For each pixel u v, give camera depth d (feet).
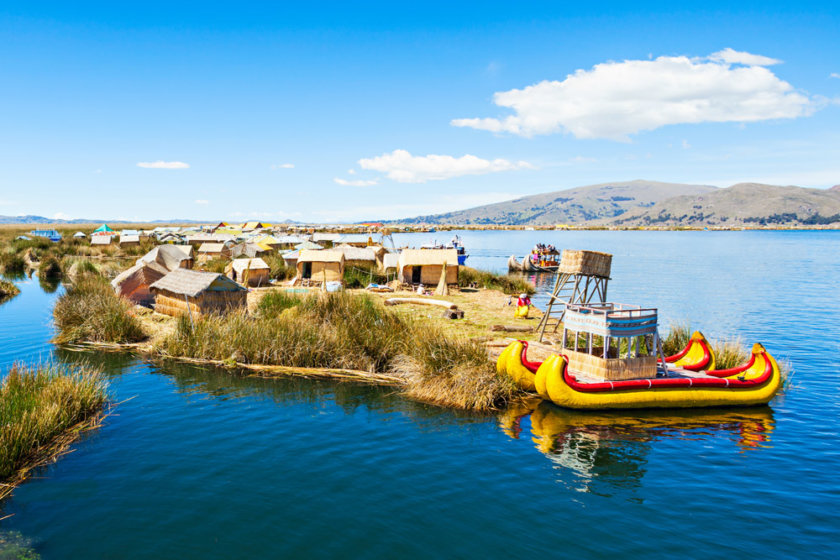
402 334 56.59
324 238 215.72
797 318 87.97
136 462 32.45
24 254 175.11
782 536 25.45
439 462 33.04
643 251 297.12
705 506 28.17
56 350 60.49
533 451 34.86
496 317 76.64
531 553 23.79
